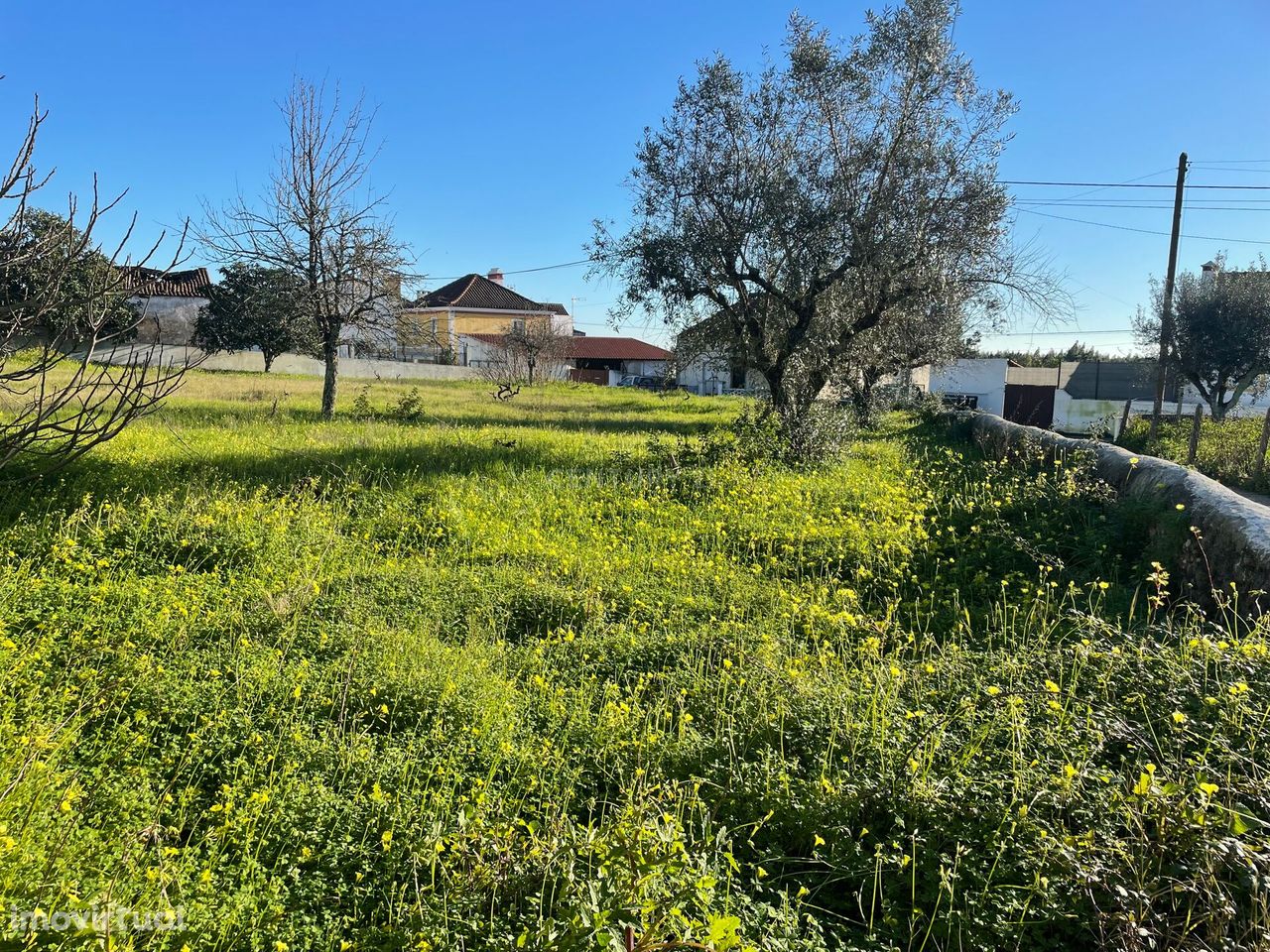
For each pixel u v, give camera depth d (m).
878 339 15.43
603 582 6.25
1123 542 6.79
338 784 3.51
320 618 5.40
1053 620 5.51
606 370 57.38
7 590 5.18
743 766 3.64
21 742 3.24
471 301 54.94
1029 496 8.28
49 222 4.57
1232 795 3.11
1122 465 8.18
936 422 19.31
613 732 3.95
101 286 4.39
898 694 4.33
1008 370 44.66
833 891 3.06
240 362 36.88
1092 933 2.69
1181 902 2.74
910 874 3.03
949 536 7.50
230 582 5.93
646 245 14.02
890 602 6.08
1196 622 5.04
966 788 3.29
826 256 13.30
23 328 4.42
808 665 4.75
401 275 17.95
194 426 13.20
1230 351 20.86
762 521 7.99
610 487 9.63
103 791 3.22
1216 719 3.67
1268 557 4.86
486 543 7.31
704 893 2.53
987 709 3.98
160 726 3.88
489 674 4.56
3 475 7.57
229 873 2.88
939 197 13.22
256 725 3.94
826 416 12.06
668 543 7.41
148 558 6.37
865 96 13.52
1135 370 38.84
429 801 3.38
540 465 10.99
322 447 11.38
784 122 13.93
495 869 2.86
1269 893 2.61
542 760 3.71
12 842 2.49
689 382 45.91
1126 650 4.46
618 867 2.56
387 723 4.14
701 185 13.69
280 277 17.77
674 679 4.66
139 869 2.77
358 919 2.78
